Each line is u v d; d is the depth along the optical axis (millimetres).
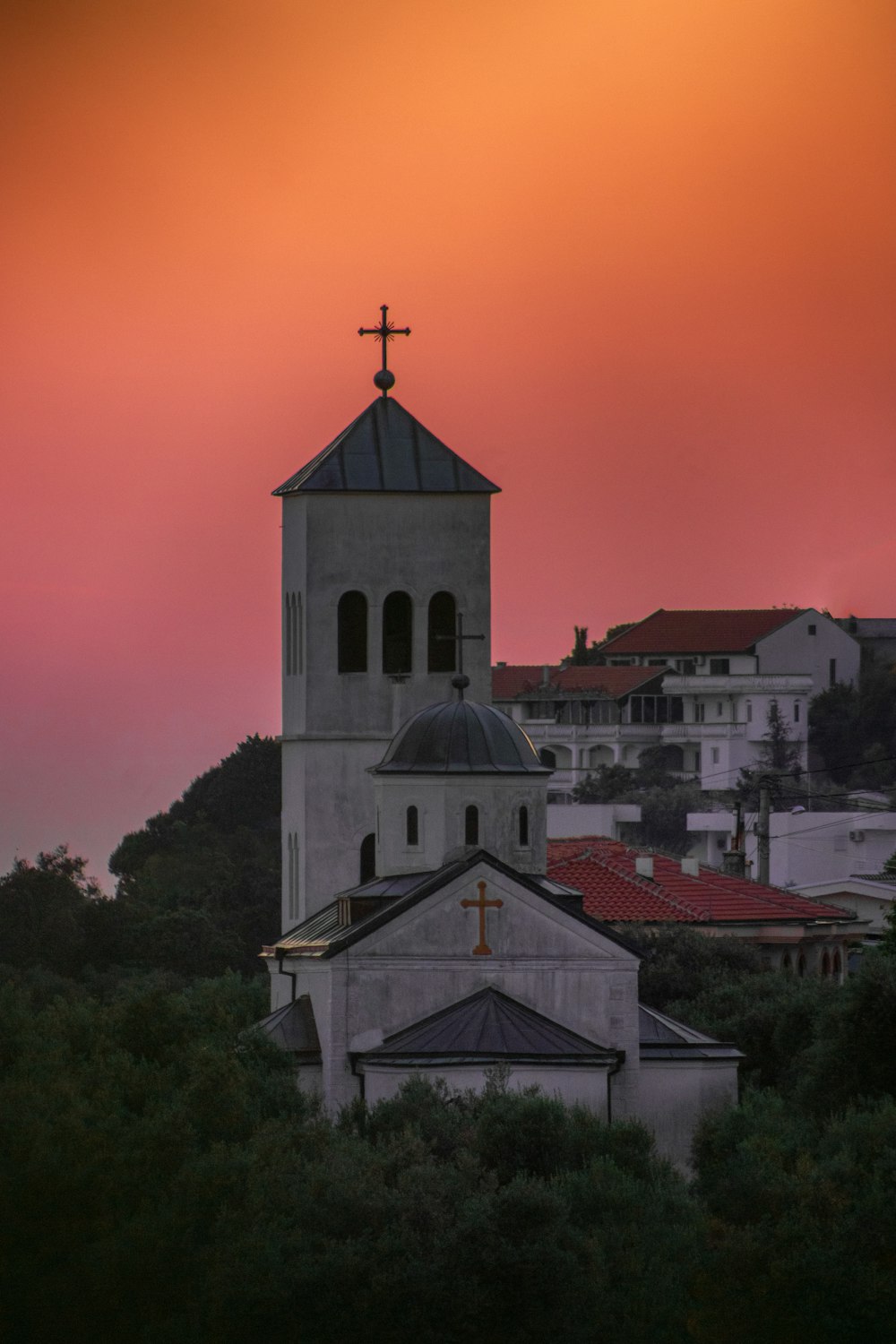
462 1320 163750
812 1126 197625
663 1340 169375
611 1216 174500
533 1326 164125
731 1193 177625
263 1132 179250
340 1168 171625
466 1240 165125
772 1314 170250
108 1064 194250
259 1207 169250
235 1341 163500
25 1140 168875
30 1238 165625
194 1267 165875
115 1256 163125
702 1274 170875
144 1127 176250
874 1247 172750
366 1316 162875
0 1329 162750
